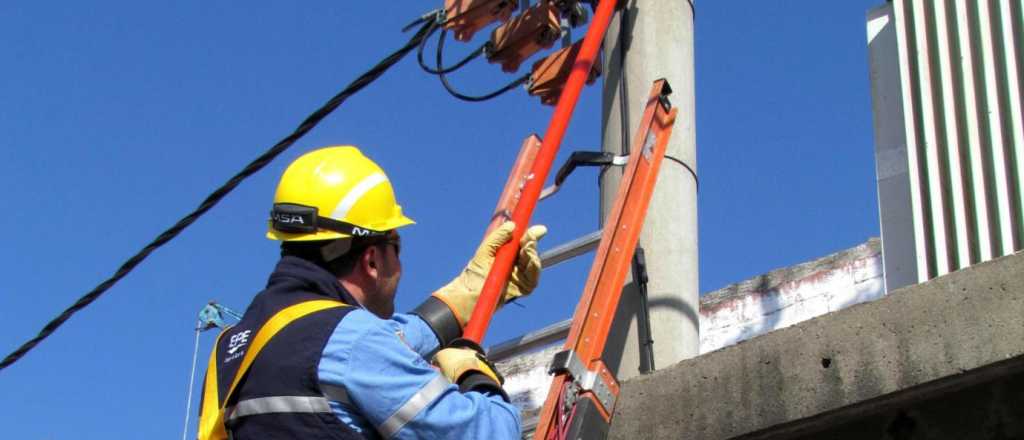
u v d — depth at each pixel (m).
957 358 3.97
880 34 6.35
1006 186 5.45
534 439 4.41
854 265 9.05
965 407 4.15
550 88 6.55
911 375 4.04
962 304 4.03
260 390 3.17
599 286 4.98
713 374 4.46
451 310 4.23
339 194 3.57
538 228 4.59
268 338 3.24
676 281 5.75
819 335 4.27
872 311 4.19
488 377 3.59
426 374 3.21
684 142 6.08
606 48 6.39
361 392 3.13
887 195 5.98
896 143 6.05
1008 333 3.90
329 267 3.54
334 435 3.10
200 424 3.33
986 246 5.41
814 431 4.31
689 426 4.44
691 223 5.93
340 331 3.20
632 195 5.37
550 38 6.83
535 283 4.53
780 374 4.30
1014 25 5.65
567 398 4.58
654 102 5.72
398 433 3.13
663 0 6.38
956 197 5.56
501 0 6.93
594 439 4.55
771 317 9.30
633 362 5.58
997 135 5.54
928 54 5.85
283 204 3.56
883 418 4.27
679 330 5.64
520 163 5.72
